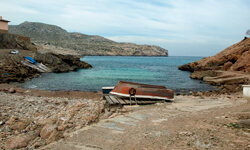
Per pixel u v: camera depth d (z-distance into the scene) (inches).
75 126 316.2
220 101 553.0
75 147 211.3
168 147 200.4
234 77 1162.0
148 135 239.3
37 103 518.6
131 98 537.6
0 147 240.4
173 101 554.6
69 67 1927.9
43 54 1753.2
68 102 589.9
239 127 250.5
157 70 2293.3
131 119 327.0
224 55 1658.5
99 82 1192.2
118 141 224.5
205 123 280.5
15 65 1312.7
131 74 1736.0
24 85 990.4
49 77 1350.9
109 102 490.6
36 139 256.7
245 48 1610.5
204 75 1499.8
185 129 256.1
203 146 196.7
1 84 962.1
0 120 338.3
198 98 645.9
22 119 322.0
